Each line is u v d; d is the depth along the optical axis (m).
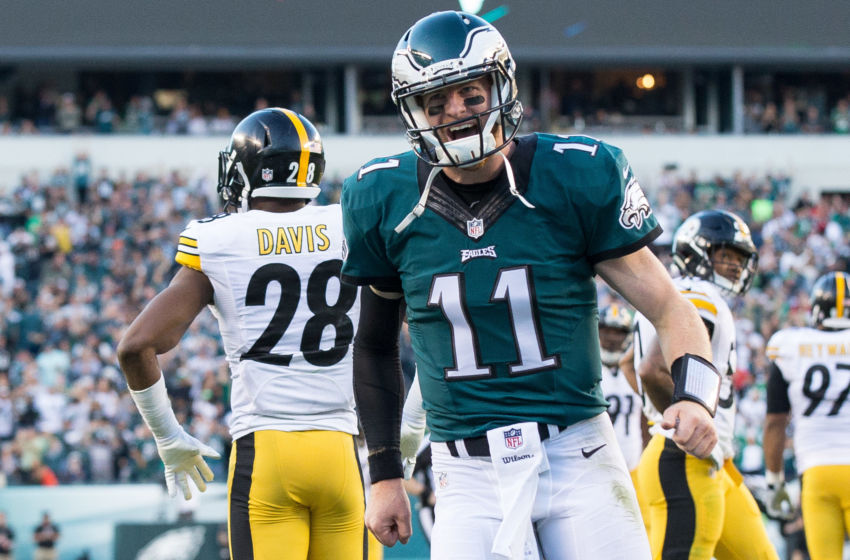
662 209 75.81
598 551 10.52
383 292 11.46
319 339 15.19
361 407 11.80
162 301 14.77
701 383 9.83
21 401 51.12
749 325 61.62
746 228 19.38
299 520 15.01
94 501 34.66
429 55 10.18
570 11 90.06
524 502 10.39
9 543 34.41
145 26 89.38
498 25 89.88
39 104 90.56
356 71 92.19
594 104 94.00
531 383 10.59
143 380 14.70
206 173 82.44
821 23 91.25
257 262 15.05
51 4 88.62
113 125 87.25
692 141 86.62
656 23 90.50
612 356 23.45
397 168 10.94
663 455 18.16
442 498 11.02
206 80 94.19
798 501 32.50
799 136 86.88
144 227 72.12
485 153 10.23
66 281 67.62
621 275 10.50
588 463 10.69
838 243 75.06
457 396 10.77
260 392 14.97
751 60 90.94
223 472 43.72
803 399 22.83
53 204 74.50
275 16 90.06
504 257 10.48
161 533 34.34
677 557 17.91
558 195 10.41
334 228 15.55
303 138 15.47
